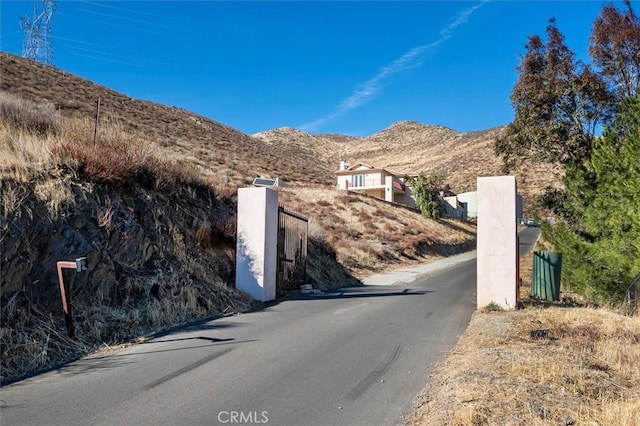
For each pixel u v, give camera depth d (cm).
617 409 461
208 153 4350
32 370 605
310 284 1585
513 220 1090
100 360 656
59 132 1235
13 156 897
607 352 690
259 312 1066
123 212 1022
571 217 1877
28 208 798
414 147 15912
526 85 2036
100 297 841
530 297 1227
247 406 500
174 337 797
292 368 636
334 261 2012
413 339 818
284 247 1423
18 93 3438
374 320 988
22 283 722
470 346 746
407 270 2423
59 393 525
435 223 4769
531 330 828
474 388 518
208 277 1155
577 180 1652
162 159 1366
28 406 486
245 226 1258
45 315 720
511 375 567
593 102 1912
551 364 611
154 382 566
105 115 3925
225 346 744
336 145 18062
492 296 1091
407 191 6344
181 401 507
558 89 1927
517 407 468
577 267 1334
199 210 1398
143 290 928
